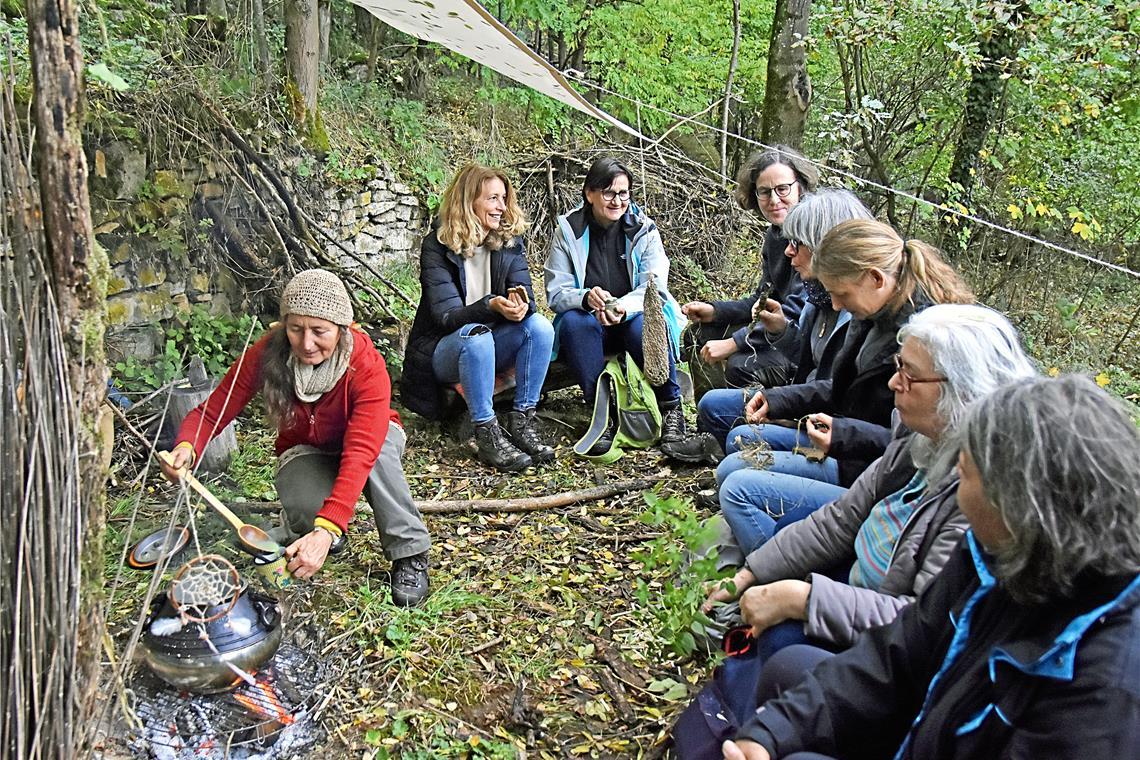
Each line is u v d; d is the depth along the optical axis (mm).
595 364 4281
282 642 2574
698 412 3838
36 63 1416
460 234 4051
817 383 3178
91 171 3816
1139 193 7250
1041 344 6684
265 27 5910
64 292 1497
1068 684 1223
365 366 2758
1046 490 1179
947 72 7207
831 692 1646
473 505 3588
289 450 2951
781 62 6879
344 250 5055
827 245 2592
